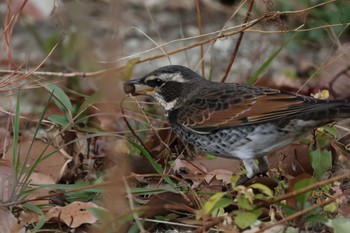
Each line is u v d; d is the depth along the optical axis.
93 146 12.68
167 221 10.34
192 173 11.69
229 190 10.73
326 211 10.17
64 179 11.77
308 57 17.28
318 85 15.27
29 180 10.95
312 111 10.38
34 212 10.38
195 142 11.41
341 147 12.07
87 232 10.22
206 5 19.89
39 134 13.66
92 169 12.04
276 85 15.99
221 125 10.95
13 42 18.25
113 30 8.78
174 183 11.21
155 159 12.23
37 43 17.11
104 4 18.84
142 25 19.47
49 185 10.62
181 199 10.38
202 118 11.12
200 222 10.11
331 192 10.80
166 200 10.34
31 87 12.84
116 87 8.27
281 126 10.66
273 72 17.12
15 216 10.34
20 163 11.76
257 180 10.84
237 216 9.11
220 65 17.36
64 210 10.31
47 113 14.64
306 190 9.19
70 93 14.39
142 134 13.09
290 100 10.59
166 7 20.33
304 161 11.53
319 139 11.41
